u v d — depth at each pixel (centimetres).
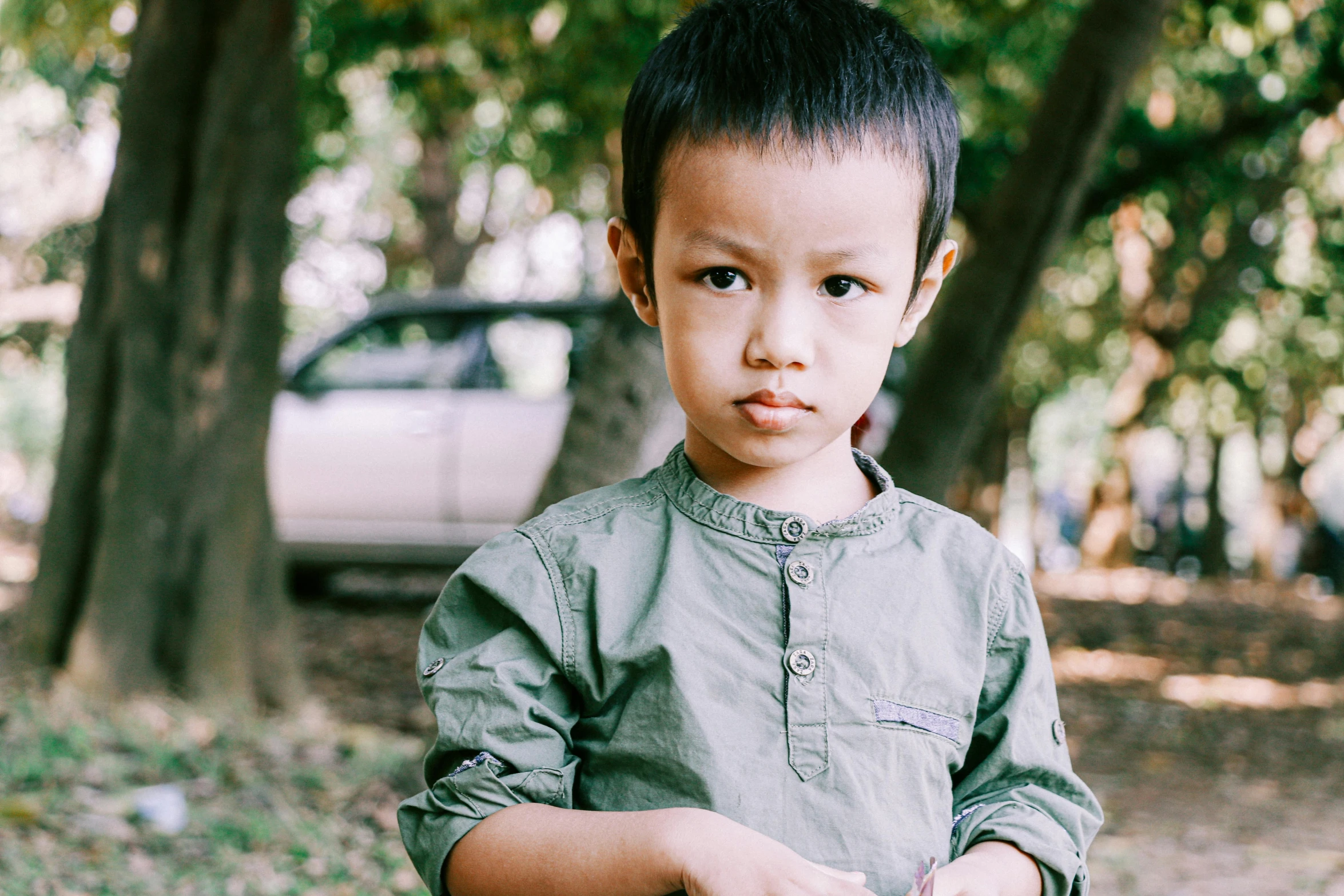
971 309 402
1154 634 841
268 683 448
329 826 310
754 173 96
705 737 99
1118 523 1435
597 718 105
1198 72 735
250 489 448
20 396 1379
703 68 100
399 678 536
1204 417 1448
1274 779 480
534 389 633
